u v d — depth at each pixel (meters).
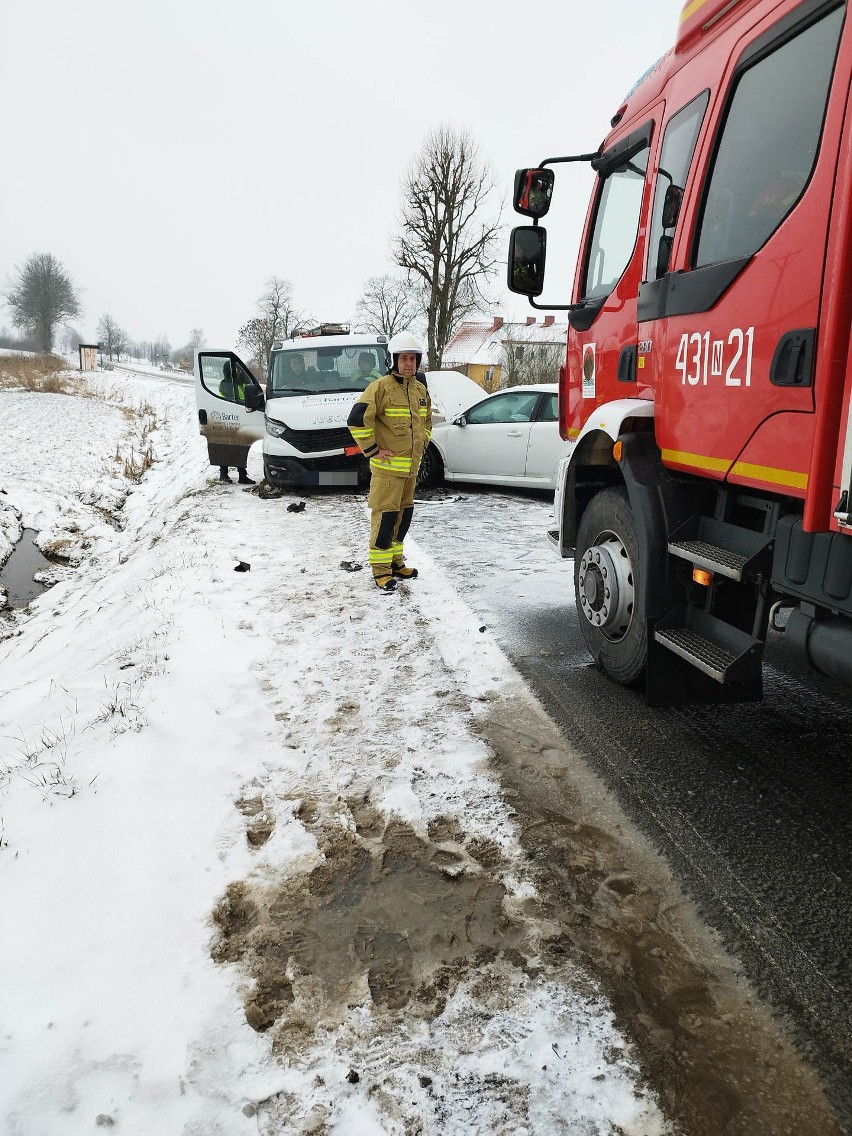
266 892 2.46
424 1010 2.01
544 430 9.05
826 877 2.50
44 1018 1.97
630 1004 2.02
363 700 3.84
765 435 2.51
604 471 4.30
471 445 9.79
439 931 2.29
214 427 11.26
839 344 2.08
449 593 5.62
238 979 2.12
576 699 3.85
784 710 3.72
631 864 2.58
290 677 4.11
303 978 2.12
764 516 2.78
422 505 9.20
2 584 8.90
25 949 2.20
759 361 2.52
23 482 13.60
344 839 2.73
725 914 2.34
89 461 17.20
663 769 3.18
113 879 2.49
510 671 4.21
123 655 4.64
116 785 3.02
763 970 2.12
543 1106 1.74
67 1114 1.73
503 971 2.13
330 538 7.43
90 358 62.56
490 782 3.09
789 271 2.36
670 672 3.31
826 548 2.23
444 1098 1.77
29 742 3.70
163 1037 1.93
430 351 31.28
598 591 3.87
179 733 3.44
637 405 3.41
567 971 2.13
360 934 2.28
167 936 2.26
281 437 9.61
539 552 6.90
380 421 5.49
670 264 3.21
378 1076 1.83
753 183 2.63
